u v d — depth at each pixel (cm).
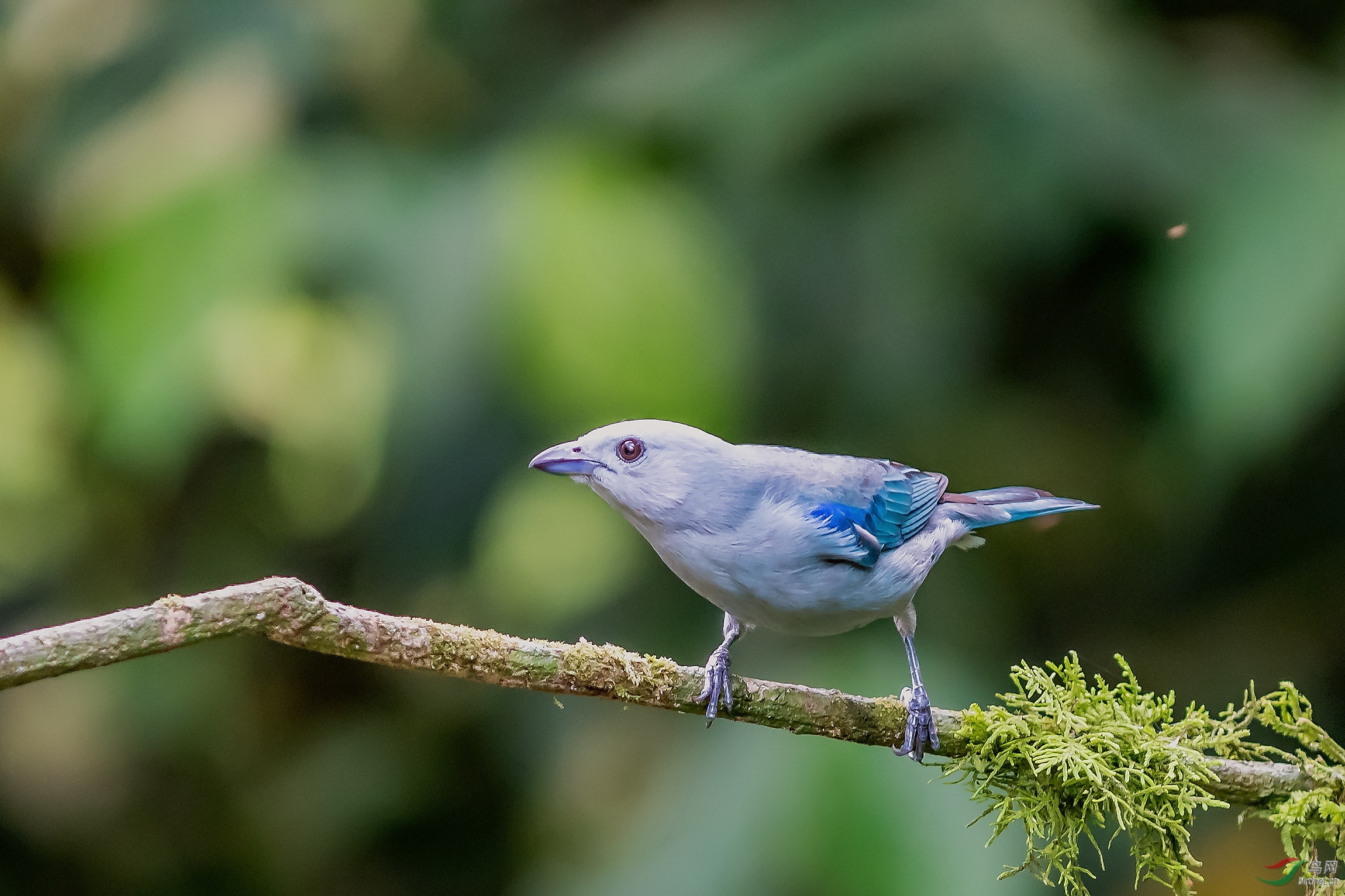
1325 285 915
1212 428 938
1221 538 1194
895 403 1090
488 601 1216
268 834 1240
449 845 1227
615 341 938
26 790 1224
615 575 1192
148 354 940
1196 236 1009
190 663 1237
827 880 835
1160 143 1050
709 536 759
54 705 1239
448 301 942
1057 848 670
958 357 1102
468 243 955
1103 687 681
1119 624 1207
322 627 552
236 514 1288
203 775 1246
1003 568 1210
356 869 1231
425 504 1143
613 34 1240
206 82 1148
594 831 1109
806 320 1100
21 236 1201
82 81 1169
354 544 1274
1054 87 1059
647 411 955
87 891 1216
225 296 955
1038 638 1191
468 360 973
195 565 1280
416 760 1224
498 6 1240
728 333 966
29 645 488
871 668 976
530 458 1123
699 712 651
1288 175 988
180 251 965
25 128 1184
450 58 1234
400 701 1264
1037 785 671
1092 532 1206
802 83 1053
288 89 1160
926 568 820
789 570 754
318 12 1186
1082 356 1205
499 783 1222
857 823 845
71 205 1114
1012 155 1061
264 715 1262
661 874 869
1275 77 1139
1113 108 1059
